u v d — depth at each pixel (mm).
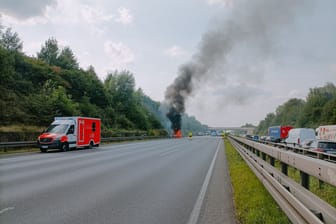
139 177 9633
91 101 67938
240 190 7215
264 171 6004
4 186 7891
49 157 16703
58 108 43812
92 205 5945
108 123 63000
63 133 21562
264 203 5656
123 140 41938
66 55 83125
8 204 5953
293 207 3549
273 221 4570
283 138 48250
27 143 21578
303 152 15797
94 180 8945
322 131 31156
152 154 19312
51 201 6234
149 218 5121
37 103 42469
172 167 12453
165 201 6383
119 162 14172
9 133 22391
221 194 7195
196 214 5414
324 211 2906
